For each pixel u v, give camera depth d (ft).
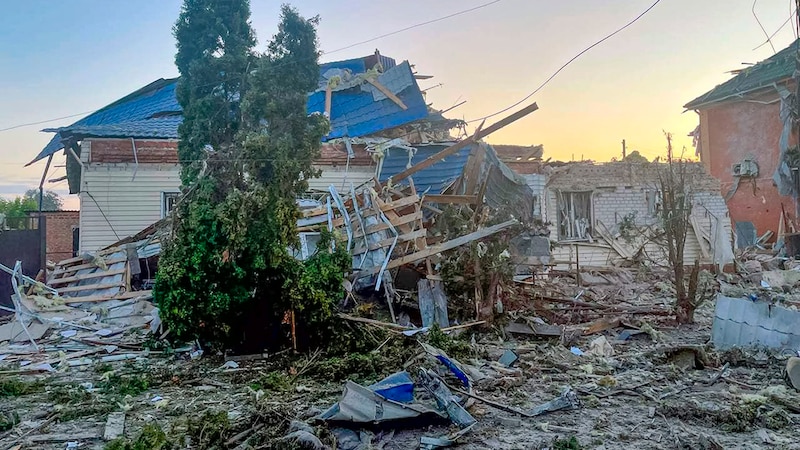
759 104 72.74
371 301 33.22
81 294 36.86
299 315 26.91
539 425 16.90
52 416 17.93
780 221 68.80
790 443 15.26
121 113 64.13
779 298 40.04
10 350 28.22
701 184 61.52
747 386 20.52
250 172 26.27
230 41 29.35
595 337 29.81
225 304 25.04
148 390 21.50
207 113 28.58
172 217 26.61
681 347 23.77
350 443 15.46
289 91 27.27
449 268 31.81
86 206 43.11
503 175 43.78
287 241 27.35
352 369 22.99
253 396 19.99
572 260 56.85
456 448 15.21
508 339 29.37
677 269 33.71
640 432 16.26
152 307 34.53
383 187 38.42
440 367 21.67
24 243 39.63
